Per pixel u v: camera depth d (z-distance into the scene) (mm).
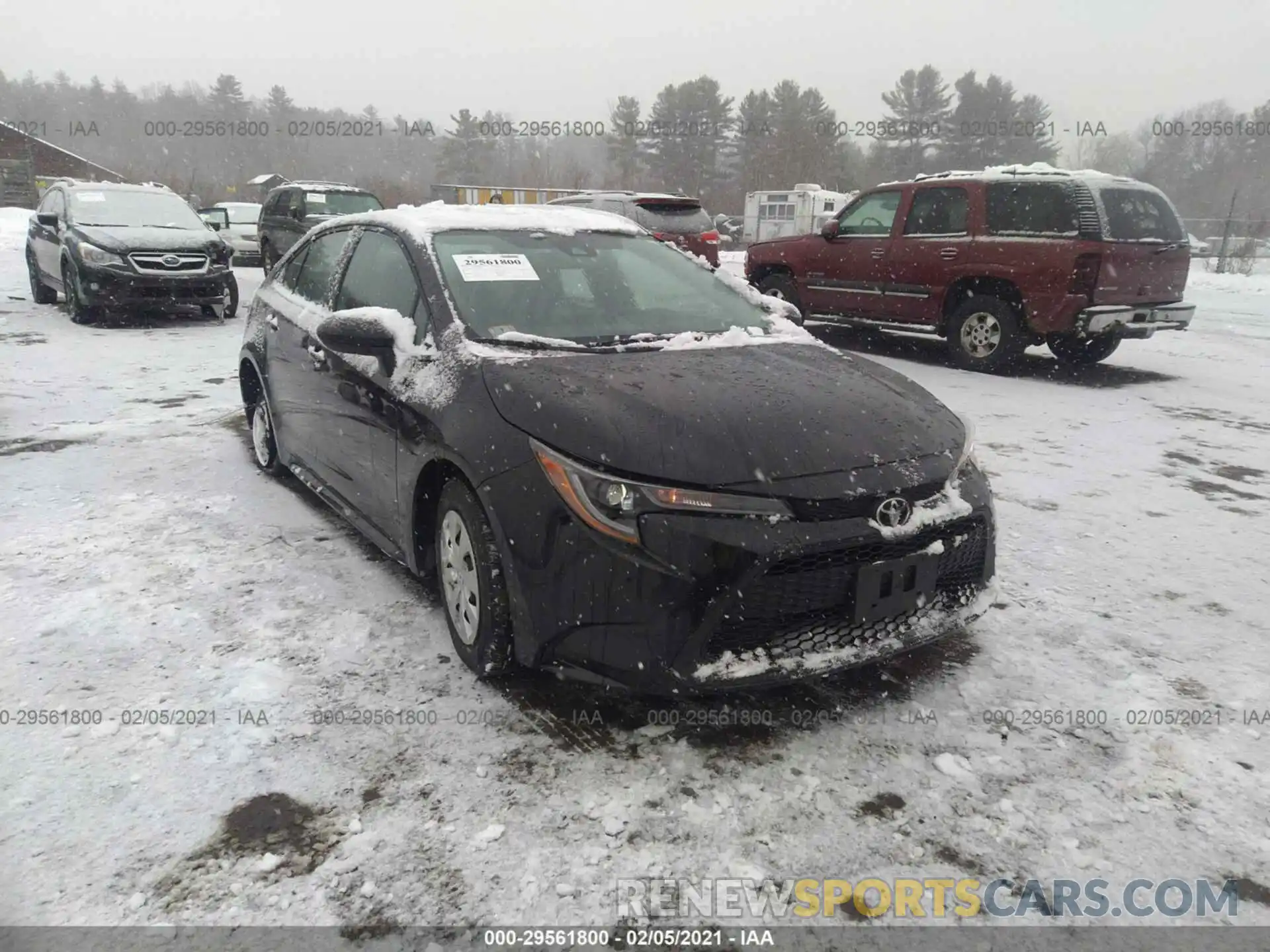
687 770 2396
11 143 44531
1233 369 9039
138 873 2012
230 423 6078
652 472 2354
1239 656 3053
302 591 3443
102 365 8086
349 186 15812
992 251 8164
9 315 11172
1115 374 8625
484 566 2646
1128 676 2910
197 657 2934
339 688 2766
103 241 10250
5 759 2385
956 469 2688
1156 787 2355
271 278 4961
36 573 3564
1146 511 4586
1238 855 2117
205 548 3859
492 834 2148
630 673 2379
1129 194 7844
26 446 5398
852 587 2449
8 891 1949
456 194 25719
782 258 10180
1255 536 4230
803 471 2422
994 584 2871
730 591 2301
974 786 2354
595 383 2711
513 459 2543
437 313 3164
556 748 2486
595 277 3617
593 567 2375
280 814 2207
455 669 2885
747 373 2928
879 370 3209
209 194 48562
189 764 2385
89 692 2717
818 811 2252
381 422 3246
